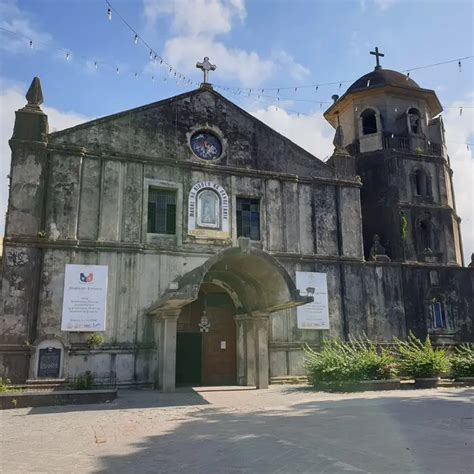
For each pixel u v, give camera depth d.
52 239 18.56
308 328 21.86
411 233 26.30
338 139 25.55
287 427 10.26
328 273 22.97
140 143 21.02
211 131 22.52
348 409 12.88
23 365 17.22
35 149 19.17
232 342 22.00
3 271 17.78
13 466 7.18
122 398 15.76
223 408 13.70
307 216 23.36
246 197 22.47
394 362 19.48
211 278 21.36
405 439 8.80
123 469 6.97
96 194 19.73
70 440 9.16
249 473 6.66
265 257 17.75
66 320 18.02
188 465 7.16
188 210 21.06
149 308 18.94
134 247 19.55
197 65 23.25
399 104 28.95
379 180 27.31
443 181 27.94
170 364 17.59
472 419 11.01
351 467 6.85
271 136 23.67
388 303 23.70
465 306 25.31
